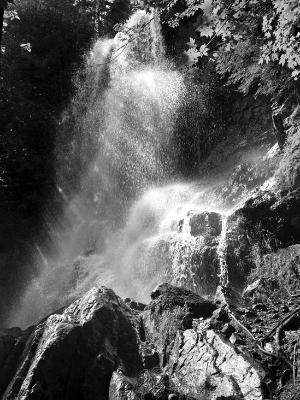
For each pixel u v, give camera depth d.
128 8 19.17
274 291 5.79
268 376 3.51
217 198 10.54
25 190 15.87
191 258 8.01
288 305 4.90
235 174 10.56
